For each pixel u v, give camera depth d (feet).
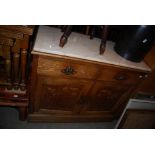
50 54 3.34
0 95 4.11
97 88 4.49
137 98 5.13
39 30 3.97
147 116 5.38
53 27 4.30
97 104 5.03
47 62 3.52
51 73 3.74
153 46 4.30
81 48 3.87
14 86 4.15
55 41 3.71
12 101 4.20
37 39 3.58
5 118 4.69
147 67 4.38
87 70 3.91
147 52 4.14
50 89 4.13
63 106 4.72
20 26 2.95
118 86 4.64
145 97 5.20
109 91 4.71
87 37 4.49
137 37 3.77
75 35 4.37
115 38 4.88
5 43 3.22
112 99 5.03
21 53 3.43
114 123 5.94
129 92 4.94
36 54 3.29
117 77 4.34
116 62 3.91
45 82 3.92
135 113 5.16
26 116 4.78
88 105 4.93
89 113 5.22
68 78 3.98
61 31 4.21
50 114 4.79
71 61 3.60
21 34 3.08
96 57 3.75
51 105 4.58
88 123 5.57
